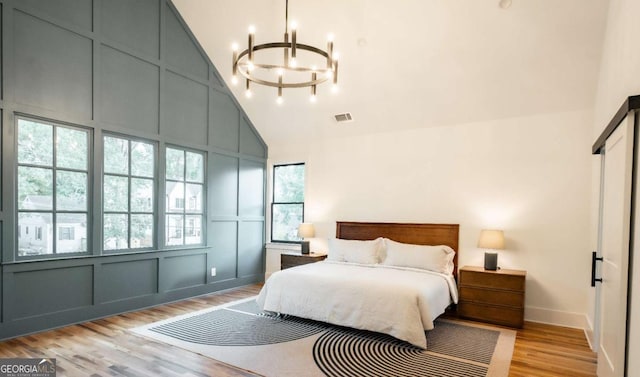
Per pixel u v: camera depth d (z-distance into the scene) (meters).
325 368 2.83
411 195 5.18
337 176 5.84
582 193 4.09
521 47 3.76
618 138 2.36
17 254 3.38
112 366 2.80
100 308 4.01
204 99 5.32
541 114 4.32
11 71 3.32
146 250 4.50
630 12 2.41
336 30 4.26
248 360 2.96
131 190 4.37
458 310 4.29
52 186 3.65
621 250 2.17
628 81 2.45
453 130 4.89
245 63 2.86
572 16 3.36
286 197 6.42
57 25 3.66
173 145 4.89
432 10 3.73
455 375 2.74
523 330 3.88
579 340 3.59
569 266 4.12
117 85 4.20
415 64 4.33
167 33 4.80
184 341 3.35
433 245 4.90
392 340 3.46
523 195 4.41
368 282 3.64
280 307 4.00
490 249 4.55
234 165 5.86
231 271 5.75
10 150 3.32
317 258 5.44
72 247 3.80
